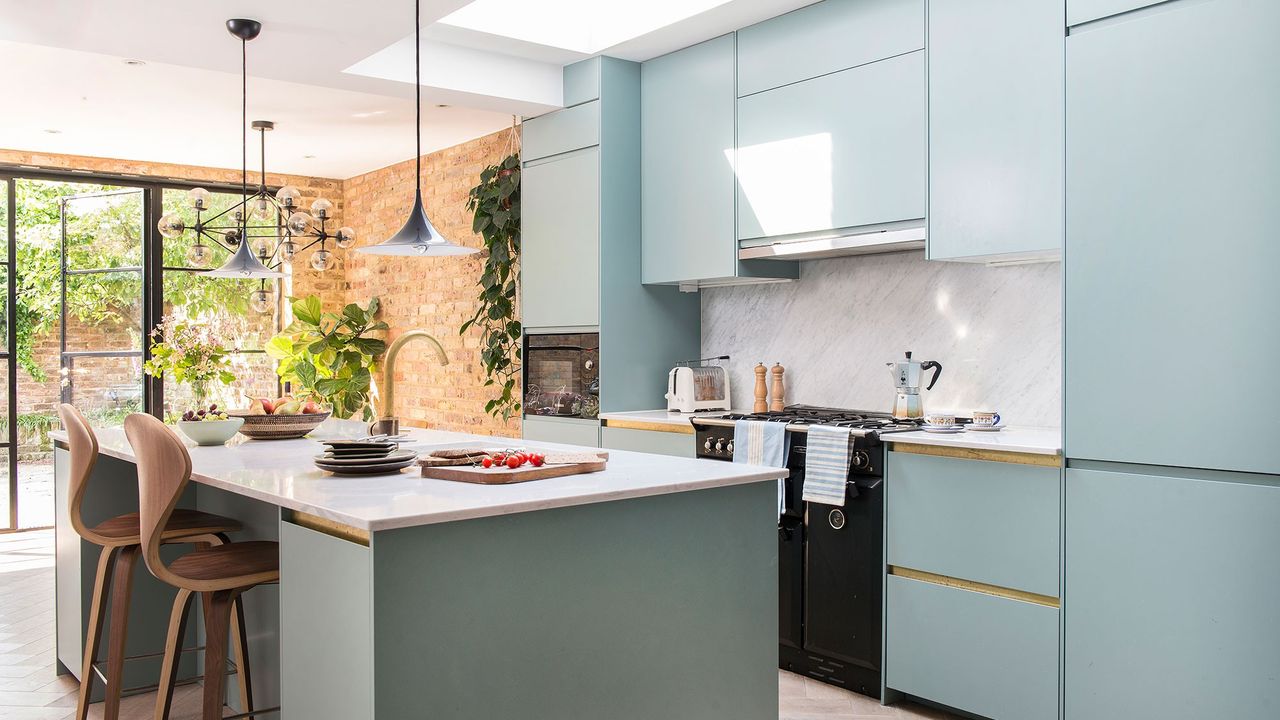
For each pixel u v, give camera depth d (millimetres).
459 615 2051
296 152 6945
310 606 2172
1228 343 2715
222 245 7551
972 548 3312
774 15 4277
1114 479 2957
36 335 6875
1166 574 2850
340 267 8141
